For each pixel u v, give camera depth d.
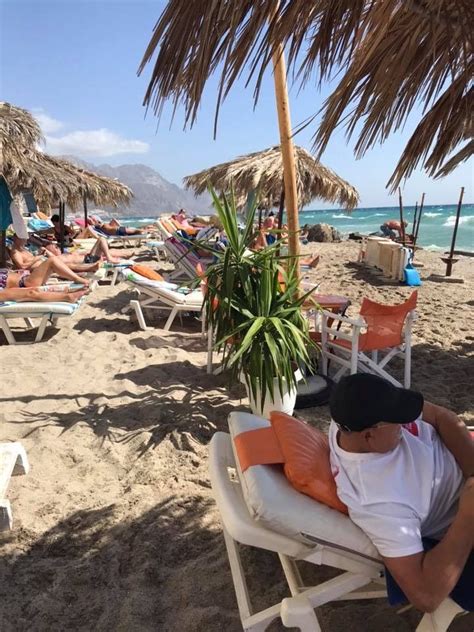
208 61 1.75
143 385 4.60
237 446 2.04
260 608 2.20
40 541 2.64
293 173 3.94
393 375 4.94
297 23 1.91
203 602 2.25
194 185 10.48
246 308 3.53
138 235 16.83
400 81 2.50
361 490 1.69
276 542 1.71
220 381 4.74
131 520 2.79
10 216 9.07
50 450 3.46
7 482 2.81
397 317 4.23
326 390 4.28
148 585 2.37
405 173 3.59
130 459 3.39
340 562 1.74
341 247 18.12
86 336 6.16
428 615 1.63
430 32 2.28
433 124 3.28
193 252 8.18
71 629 2.14
